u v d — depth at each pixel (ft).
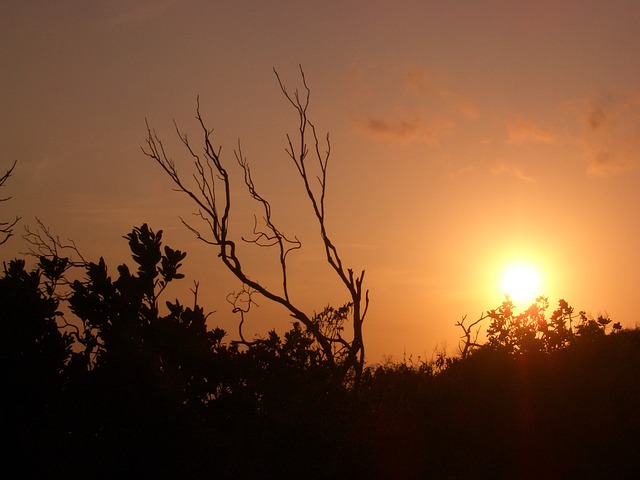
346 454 34.81
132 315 34.96
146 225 36.88
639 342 65.67
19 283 32.19
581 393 48.24
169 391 31.58
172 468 30.83
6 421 29.78
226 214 46.47
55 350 31.17
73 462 29.91
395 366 47.14
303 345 38.29
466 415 43.19
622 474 35.65
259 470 31.94
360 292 45.70
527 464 37.86
